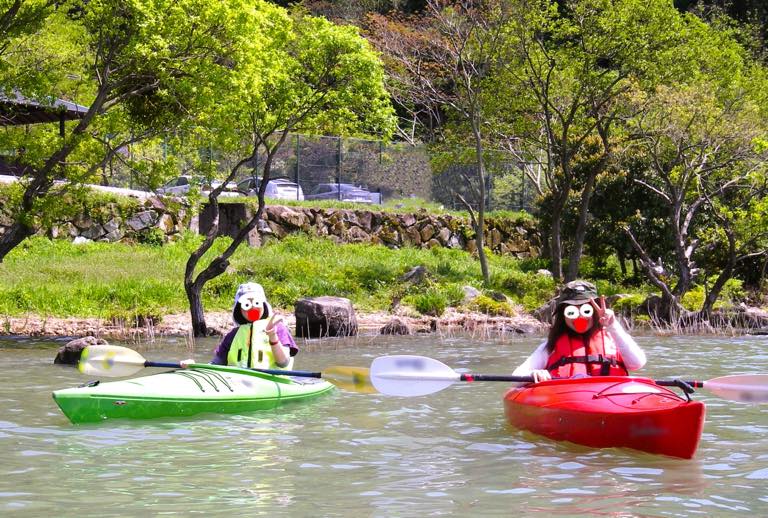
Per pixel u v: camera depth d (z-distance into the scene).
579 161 29.62
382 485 6.36
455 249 33.31
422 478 6.57
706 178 25.00
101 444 7.69
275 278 24.62
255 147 18.69
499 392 10.87
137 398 8.88
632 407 7.56
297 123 19.28
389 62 35.81
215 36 16.84
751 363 13.73
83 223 26.36
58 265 23.44
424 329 19.77
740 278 27.47
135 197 27.62
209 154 20.17
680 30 25.23
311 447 7.65
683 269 22.64
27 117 23.98
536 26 26.17
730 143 23.66
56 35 20.70
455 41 29.55
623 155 28.77
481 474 6.70
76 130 16.91
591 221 29.86
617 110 25.78
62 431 8.23
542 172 39.50
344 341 17.33
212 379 9.56
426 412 9.44
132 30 16.45
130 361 10.11
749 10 44.72
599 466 6.96
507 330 19.66
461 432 8.33
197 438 8.01
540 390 8.27
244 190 33.41
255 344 10.29
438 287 24.27
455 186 38.94
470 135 31.34
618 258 31.70
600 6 25.22
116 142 18.12
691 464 7.04
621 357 8.66
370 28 38.59
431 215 33.59
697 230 27.30
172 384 9.26
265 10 18.38
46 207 16.88
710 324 21.03
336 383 9.54
